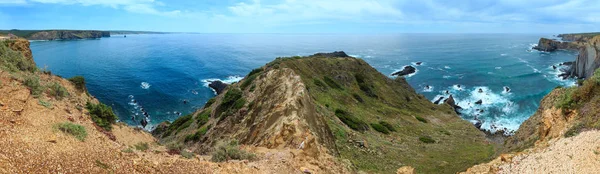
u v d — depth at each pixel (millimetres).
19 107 11164
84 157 9039
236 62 126000
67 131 10828
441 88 80938
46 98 13938
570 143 15367
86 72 85250
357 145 28391
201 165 11031
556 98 25969
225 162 12250
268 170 12203
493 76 91438
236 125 28922
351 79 63000
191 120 41375
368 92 60781
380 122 43000
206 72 98938
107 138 12828
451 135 44344
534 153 15734
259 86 37062
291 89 27438
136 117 54688
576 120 17594
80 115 14352
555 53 144750
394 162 26469
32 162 7598
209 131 32281
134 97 65000
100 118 16062
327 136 24375
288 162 13633
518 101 66625
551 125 19641
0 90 11836
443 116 58938
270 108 26141
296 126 18953
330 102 43781
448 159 29422
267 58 144125
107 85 72125
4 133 8609
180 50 171250
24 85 13891
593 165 12961
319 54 98750
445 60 133625
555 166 13664
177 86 77125
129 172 9055
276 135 18656
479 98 70625
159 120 54531
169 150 15164
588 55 77812
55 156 8438
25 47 25547
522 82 82125
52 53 120938
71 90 22672
